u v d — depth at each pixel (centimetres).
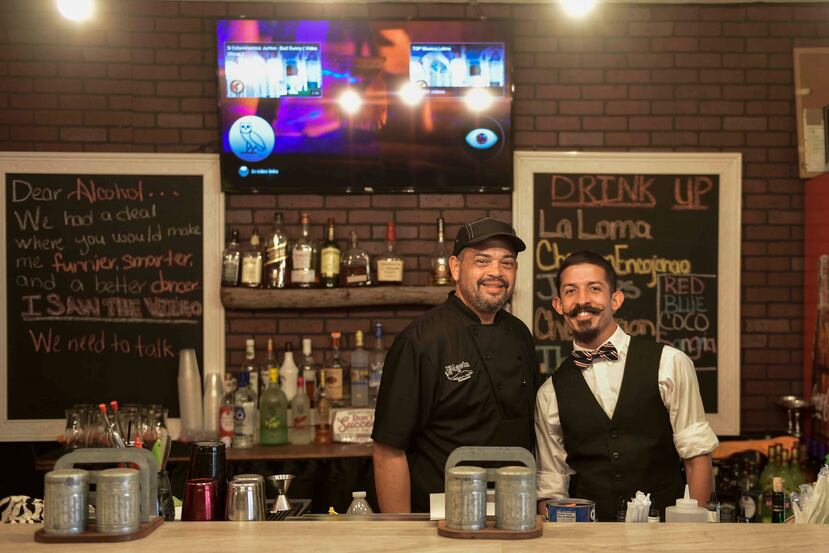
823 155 476
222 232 477
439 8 480
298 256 462
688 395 302
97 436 408
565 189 480
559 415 309
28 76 476
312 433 461
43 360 471
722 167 480
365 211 480
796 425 473
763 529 182
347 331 479
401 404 302
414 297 461
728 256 479
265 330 478
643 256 480
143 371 475
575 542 173
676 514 224
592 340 308
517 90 483
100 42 477
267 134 470
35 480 471
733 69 483
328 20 469
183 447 439
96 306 474
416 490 306
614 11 483
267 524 188
